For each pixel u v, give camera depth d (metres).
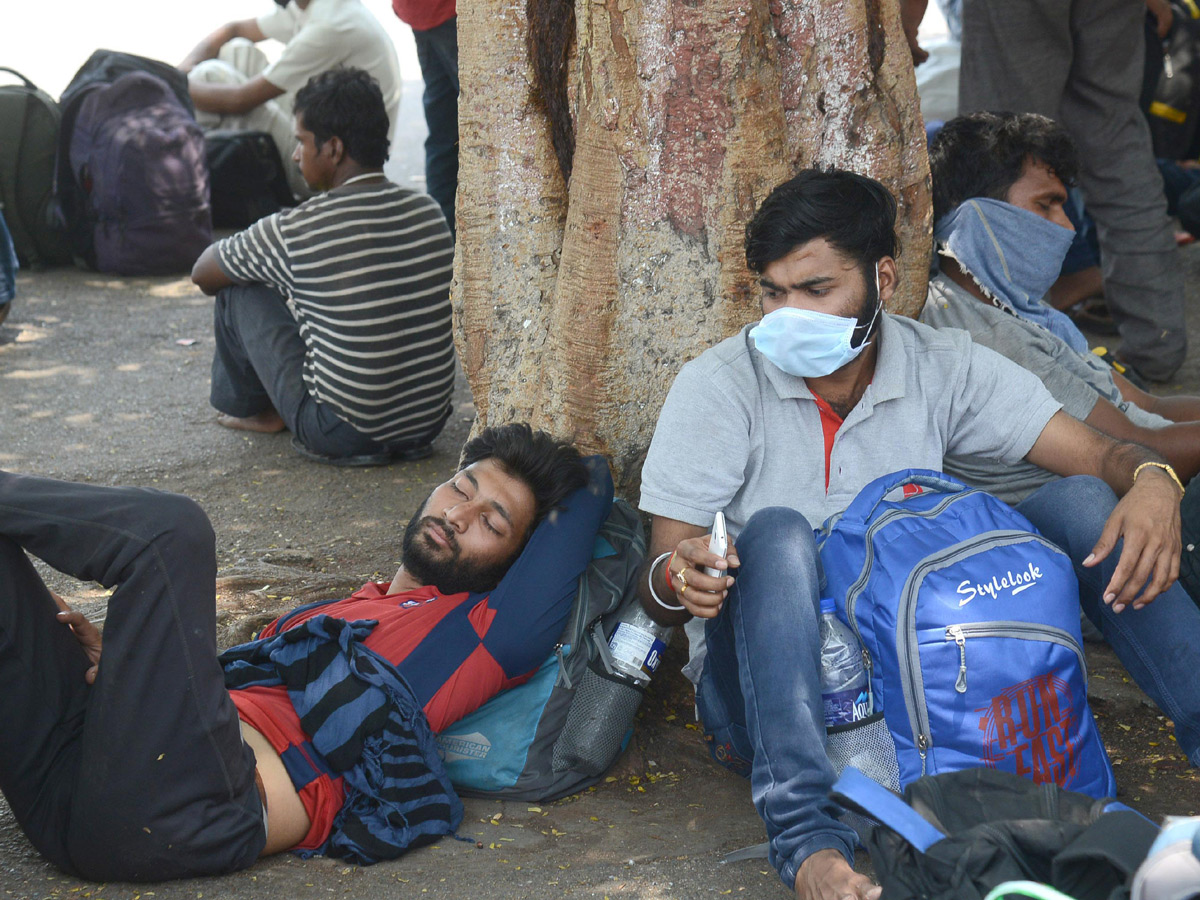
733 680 2.55
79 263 7.99
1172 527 2.38
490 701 2.79
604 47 3.01
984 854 1.86
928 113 8.05
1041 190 3.50
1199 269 7.12
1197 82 7.28
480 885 2.31
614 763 2.94
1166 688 2.41
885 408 2.68
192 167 7.87
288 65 8.62
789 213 2.47
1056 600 2.32
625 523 3.05
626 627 2.79
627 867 2.39
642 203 3.08
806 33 3.14
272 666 2.68
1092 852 1.78
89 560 2.16
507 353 3.42
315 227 4.65
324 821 2.48
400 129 12.65
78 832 2.22
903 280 3.33
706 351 2.75
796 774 2.16
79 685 2.31
